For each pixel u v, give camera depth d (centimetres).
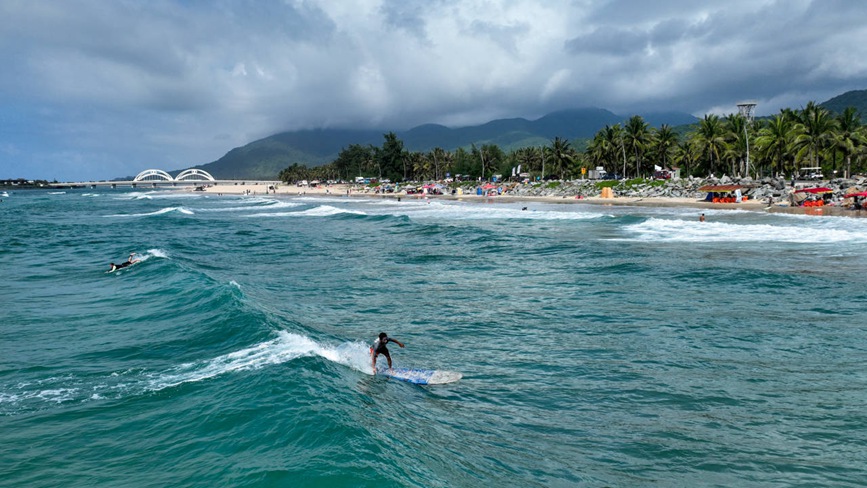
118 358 1457
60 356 1488
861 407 1123
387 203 11050
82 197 19300
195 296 2125
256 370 1262
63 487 807
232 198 16975
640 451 964
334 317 2016
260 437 921
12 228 6344
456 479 820
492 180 16612
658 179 10106
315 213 8219
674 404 1172
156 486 789
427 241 4341
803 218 4947
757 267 2703
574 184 11544
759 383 1271
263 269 3172
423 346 1647
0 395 1211
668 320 1841
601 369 1405
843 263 2750
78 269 3133
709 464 914
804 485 843
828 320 1777
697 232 4259
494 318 1966
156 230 5972
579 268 2900
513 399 1220
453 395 1244
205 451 893
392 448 892
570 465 910
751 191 7488
